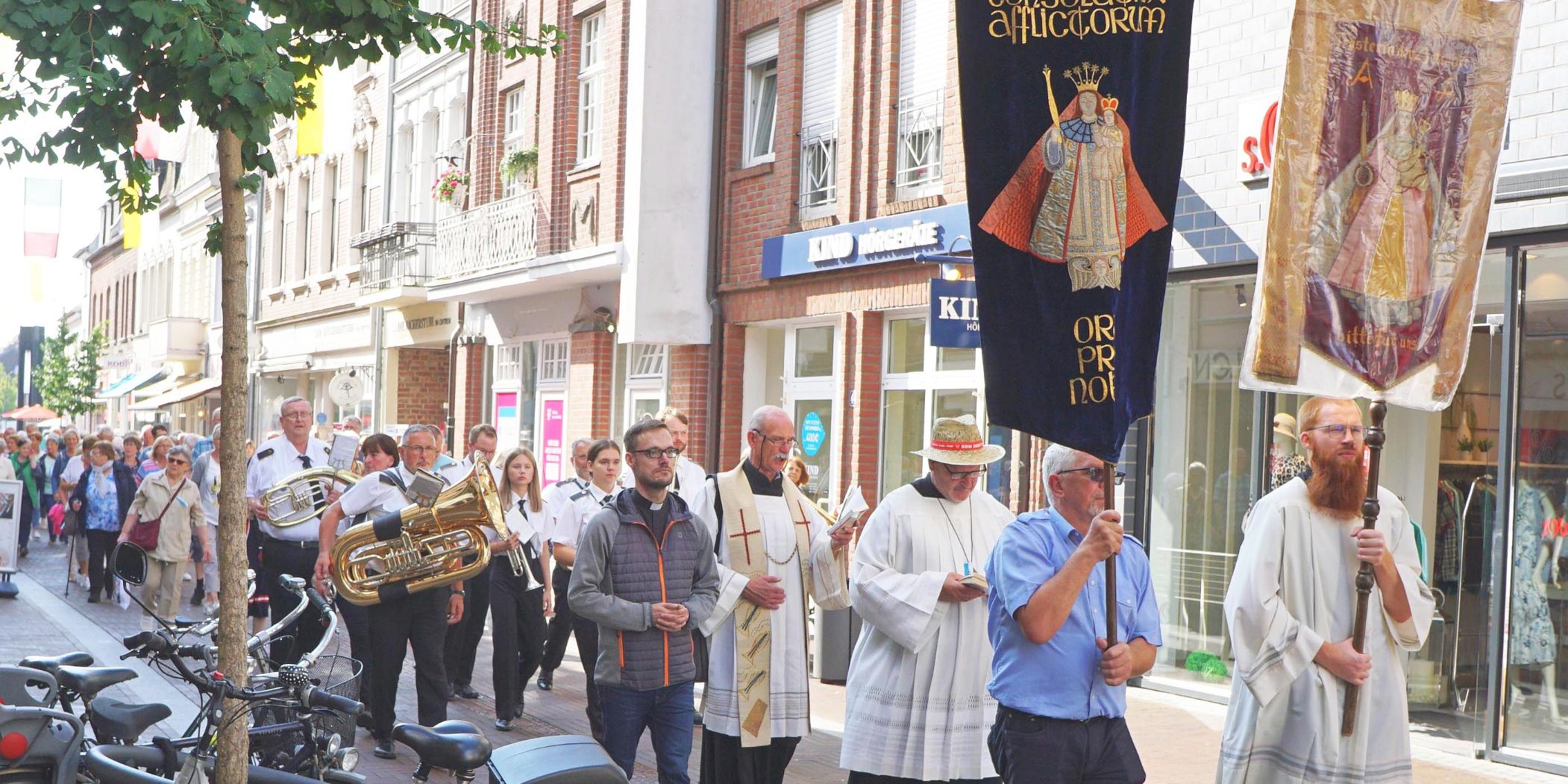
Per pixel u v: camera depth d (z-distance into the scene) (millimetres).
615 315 20266
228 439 5012
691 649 6953
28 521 25969
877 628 6449
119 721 5762
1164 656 12227
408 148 29234
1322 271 6180
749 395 18031
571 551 10648
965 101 5246
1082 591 5348
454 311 26078
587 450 11211
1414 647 6051
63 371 64812
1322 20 6164
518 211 22328
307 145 12281
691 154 18297
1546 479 9469
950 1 14555
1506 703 9578
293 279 35188
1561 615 9344
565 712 11039
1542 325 9500
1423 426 10609
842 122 15914
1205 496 11883
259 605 11164
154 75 5117
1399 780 5945
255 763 5336
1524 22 9438
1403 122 6242
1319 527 6004
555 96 21453
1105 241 5234
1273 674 5863
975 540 6672
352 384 25469
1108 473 5199
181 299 52719
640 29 18188
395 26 5777
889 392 15469
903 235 14562
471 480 9023
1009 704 5293
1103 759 5305
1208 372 11875
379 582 9078
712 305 18156
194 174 50750
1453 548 10367
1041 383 5234
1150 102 5301
